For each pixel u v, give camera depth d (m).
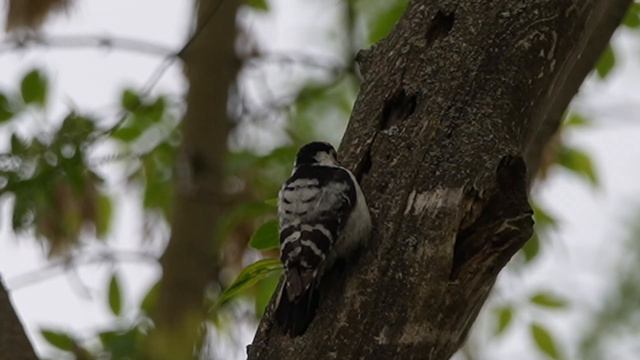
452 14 9.79
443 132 9.27
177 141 17.02
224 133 16.69
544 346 14.27
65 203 14.75
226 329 14.69
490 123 9.30
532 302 14.31
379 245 8.91
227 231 14.77
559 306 14.30
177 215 16.17
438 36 9.79
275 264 9.94
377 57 9.95
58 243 14.85
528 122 9.59
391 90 9.60
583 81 11.64
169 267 15.74
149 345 12.84
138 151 16.86
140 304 15.60
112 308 14.20
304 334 8.77
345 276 8.94
